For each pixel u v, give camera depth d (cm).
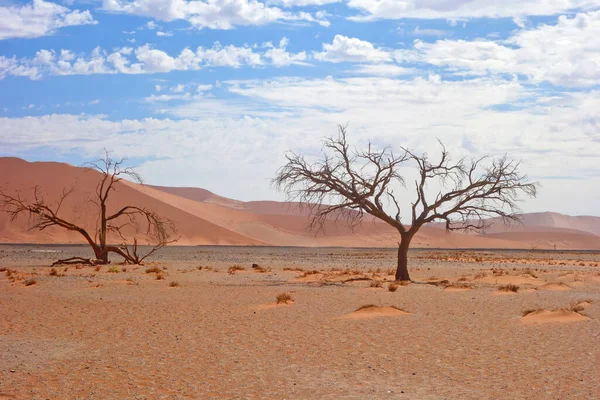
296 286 3381
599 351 1477
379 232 18200
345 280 3888
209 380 1227
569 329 1794
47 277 3941
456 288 3180
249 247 13175
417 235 18638
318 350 1527
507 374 1266
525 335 1711
